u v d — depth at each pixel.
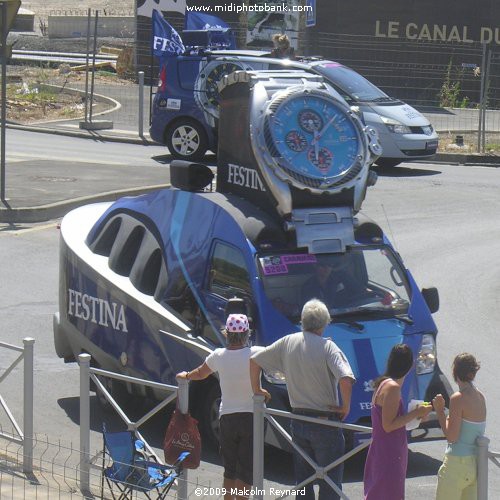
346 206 16.59
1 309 24.28
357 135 16.66
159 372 16.86
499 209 37.06
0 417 17.86
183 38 46.16
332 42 72.25
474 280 28.08
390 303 16.38
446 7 72.88
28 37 101.12
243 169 17.05
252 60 42.50
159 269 17.42
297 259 16.19
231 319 13.59
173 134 43.84
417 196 38.66
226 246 16.38
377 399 12.27
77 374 20.39
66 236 19.62
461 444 11.91
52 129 51.09
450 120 61.81
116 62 75.62
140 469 13.05
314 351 12.98
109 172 40.19
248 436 13.57
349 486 15.20
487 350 22.58
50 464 15.54
